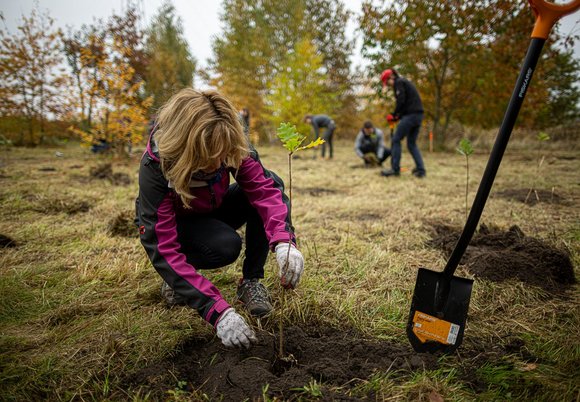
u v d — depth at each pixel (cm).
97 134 838
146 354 156
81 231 307
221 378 138
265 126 1728
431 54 1219
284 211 160
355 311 189
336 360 151
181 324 175
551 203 389
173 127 127
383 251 267
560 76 1281
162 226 142
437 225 333
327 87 1894
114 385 140
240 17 1872
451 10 1109
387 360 151
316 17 1873
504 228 312
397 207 403
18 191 441
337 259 258
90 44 1153
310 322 182
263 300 180
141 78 1399
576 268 234
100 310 191
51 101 1278
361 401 127
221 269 235
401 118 605
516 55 1130
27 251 265
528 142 1216
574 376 139
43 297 200
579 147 1078
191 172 132
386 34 1176
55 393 136
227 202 192
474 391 136
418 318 160
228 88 1817
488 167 143
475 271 227
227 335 131
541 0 127
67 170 650
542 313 186
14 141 1285
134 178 573
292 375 138
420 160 609
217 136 123
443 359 151
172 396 134
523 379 139
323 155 993
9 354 154
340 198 451
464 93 1266
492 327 176
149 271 235
